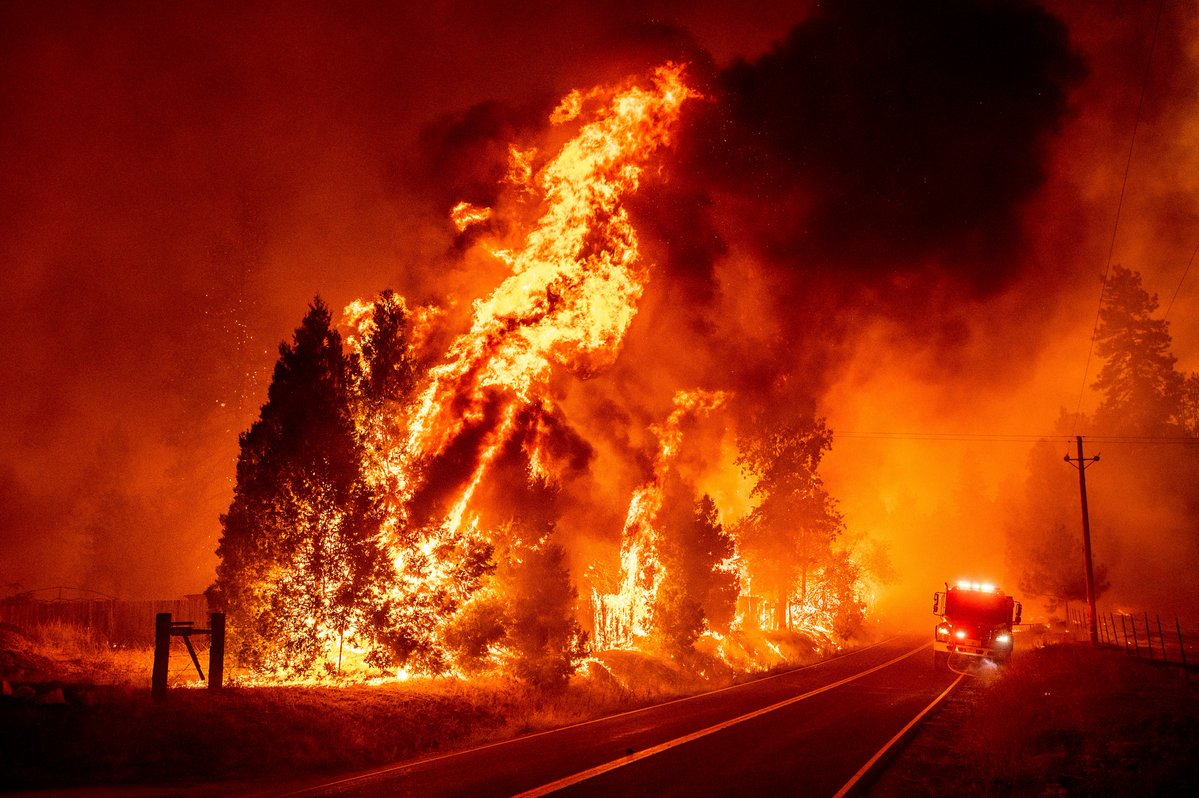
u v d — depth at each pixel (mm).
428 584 19984
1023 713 17391
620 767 12789
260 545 17781
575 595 22391
